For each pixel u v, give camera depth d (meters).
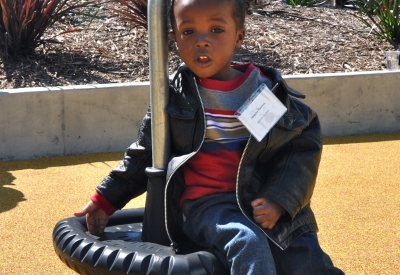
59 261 2.81
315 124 2.01
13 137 4.36
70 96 4.43
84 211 2.02
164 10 1.90
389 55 5.59
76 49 5.57
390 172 4.16
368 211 3.46
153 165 1.96
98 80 4.98
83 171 4.12
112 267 1.72
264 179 1.94
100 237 2.00
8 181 3.90
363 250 2.96
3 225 3.20
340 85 5.06
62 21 6.25
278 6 7.83
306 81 4.98
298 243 1.86
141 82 4.75
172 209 1.94
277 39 6.31
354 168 4.24
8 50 5.27
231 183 1.89
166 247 1.86
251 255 1.70
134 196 2.09
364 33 6.71
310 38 6.43
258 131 1.81
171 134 1.95
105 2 6.25
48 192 3.70
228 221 1.79
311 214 1.97
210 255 1.73
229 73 1.99
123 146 4.61
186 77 1.95
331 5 8.66
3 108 4.30
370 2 7.48
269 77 2.03
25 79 4.88
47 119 4.41
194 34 1.83
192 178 1.92
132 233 2.06
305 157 1.90
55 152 4.47
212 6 1.82
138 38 5.93
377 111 5.19
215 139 1.90
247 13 2.27
